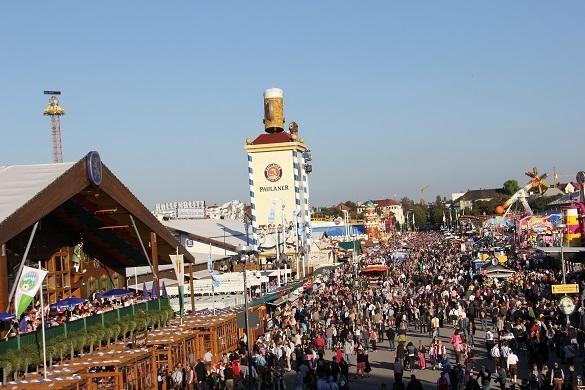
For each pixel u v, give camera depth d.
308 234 96.25
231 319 43.59
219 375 33.69
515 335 41.31
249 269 73.94
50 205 29.67
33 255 35.69
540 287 57.28
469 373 31.67
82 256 40.97
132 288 50.31
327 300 62.59
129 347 32.06
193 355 36.31
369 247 158.25
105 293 38.88
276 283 67.75
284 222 88.06
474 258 91.88
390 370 40.72
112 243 42.41
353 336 46.84
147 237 41.41
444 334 50.66
